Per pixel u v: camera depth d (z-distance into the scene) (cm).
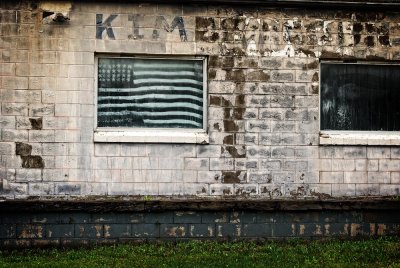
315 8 1298
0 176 1223
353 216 1278
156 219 1238
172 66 1289
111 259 1108
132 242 1230
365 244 1218
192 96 1291
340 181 1295
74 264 1069
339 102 1327
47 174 1234
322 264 1070
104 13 1252
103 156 1247
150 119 1283
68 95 1240
